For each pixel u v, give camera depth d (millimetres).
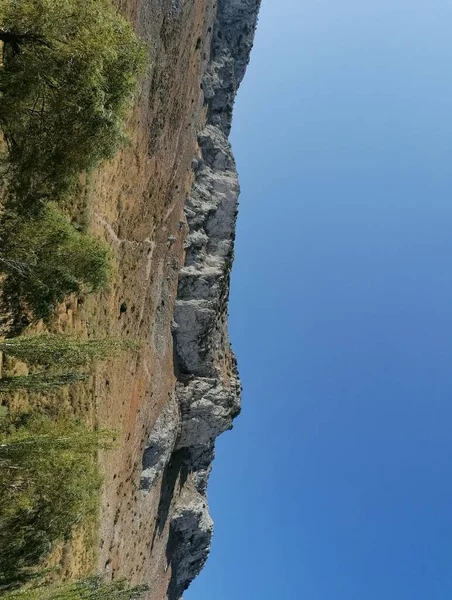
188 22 38500
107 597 16766
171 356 40219
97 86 11242
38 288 12680
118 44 11859
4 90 10867
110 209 27906
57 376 14414
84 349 14500
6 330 13148
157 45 33219
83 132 11703
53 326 20547
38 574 13625
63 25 10789
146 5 30578
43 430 14305
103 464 28500
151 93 33000
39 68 10836
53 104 11289
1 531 12352
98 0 11430
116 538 31500
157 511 39438
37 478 12727
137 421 33812
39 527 12742
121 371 30531
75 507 13242
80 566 24984
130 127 29844
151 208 34938
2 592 12562
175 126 38625
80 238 13648
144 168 32969
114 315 29234
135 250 32469
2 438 12977
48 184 12195
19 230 12242
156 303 37031
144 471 36281
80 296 24031
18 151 11633
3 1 10266
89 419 25156
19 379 14102
